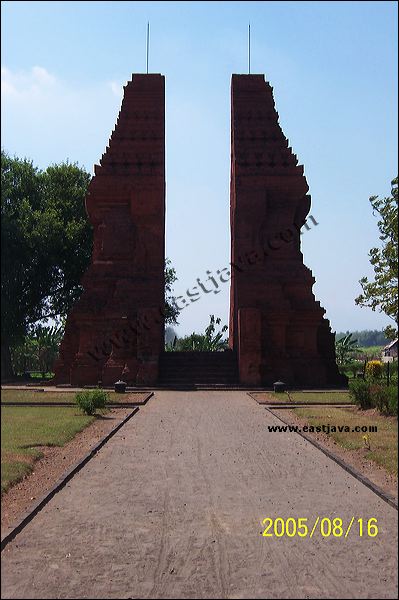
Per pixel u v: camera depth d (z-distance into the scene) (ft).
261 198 106.52
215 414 60.59
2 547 21.38
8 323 35.09
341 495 28.73
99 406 59.98
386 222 63.82
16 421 45.11
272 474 33.12
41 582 18.72
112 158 108.99
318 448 41.06
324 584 18.72
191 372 101.45
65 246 123.34
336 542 22.25
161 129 110.93
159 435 46.85
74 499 27.76
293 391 86.89
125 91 113.29
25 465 32.55
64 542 22.07
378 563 20.34
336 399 73.15
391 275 64.85
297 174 107.96
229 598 17.78
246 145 109.60
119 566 19.97
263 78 115.03
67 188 135.54
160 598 17.75
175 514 25.50
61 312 131.23
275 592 18.17
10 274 34.24
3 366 35.27
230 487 30.17
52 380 99.14
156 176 107.86
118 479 31.86
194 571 19.63
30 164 116.16
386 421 52.34
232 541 22.30
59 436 43.34
